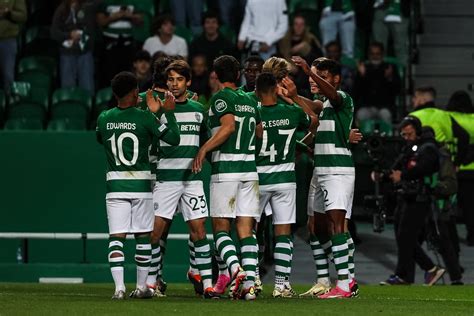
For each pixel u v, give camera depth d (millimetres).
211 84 37719
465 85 51312
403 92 47906
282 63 26875
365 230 43719
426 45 51812
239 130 25656
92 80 45688
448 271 34688
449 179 34656
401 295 30344
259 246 29281
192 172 25688
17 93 45031
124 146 25234
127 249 35188
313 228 27859
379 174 36906
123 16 46625
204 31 44250
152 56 44031
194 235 26750
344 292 26812
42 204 35562
